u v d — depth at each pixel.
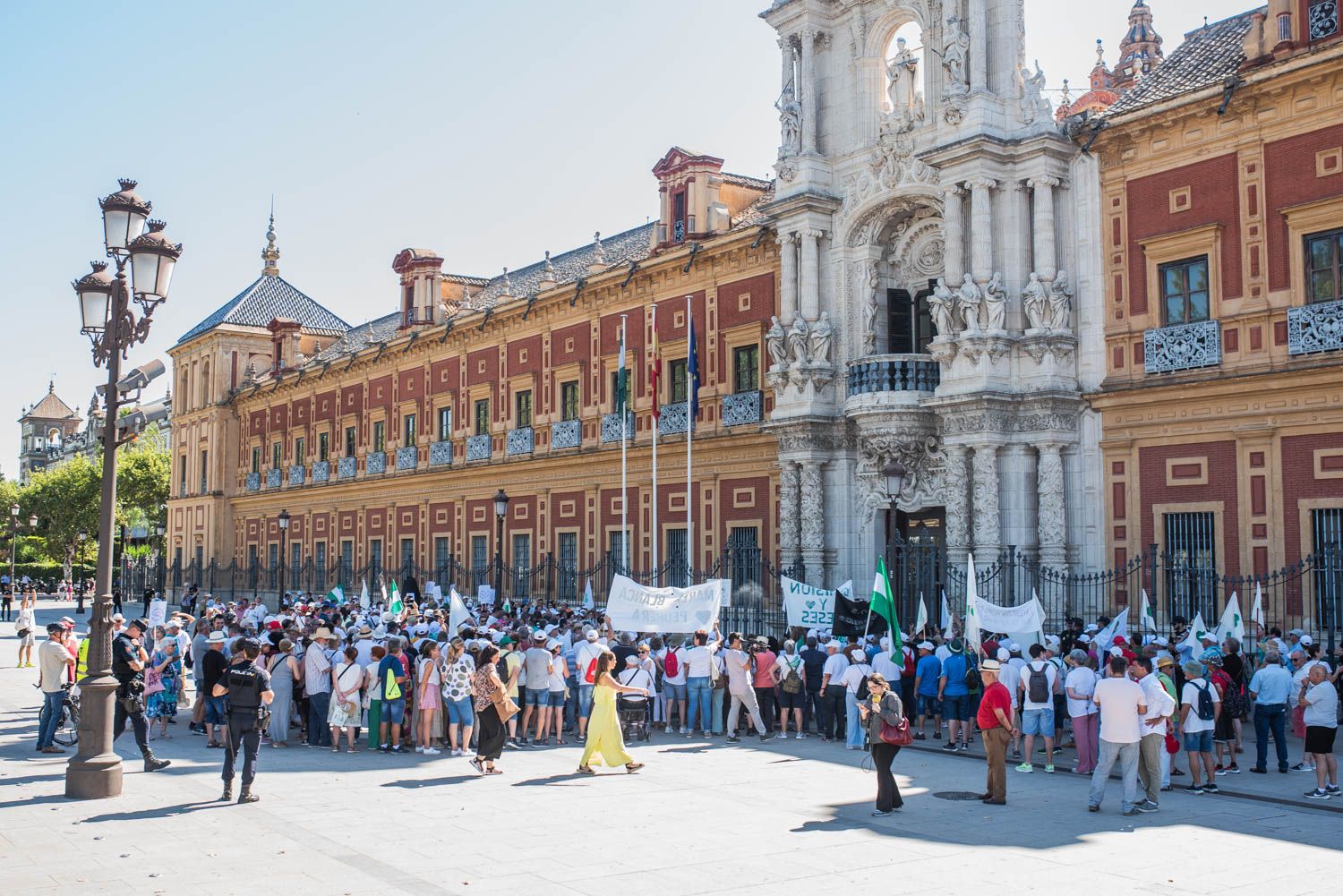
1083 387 26.25
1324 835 13.26
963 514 26.62
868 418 28.78
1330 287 22.56
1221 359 23.98
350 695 19.31
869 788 16.22
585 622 24.69
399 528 53.62
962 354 26.56
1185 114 24.64
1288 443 22.98
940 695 20.00
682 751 19.77
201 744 20.17
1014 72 27.02
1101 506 25.97
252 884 10.80
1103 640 20.92
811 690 21.42
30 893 10.42
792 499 31.20
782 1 31.94
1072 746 20.22
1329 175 22.55
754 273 34.72
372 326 67.19
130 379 15.64
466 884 10.88
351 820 13.78
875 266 30.58
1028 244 26.84
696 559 36.25
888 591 20.66
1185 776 17.30
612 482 40.22
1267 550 23.14
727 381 35.47
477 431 48.22
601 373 40.97
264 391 66.44
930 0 28.95
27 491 101.19
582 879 11.11
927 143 28.80
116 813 14.01
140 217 15.70
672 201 38.28
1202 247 24.44
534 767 17.89
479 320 47.06
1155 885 11.00
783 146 31.73
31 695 26.81
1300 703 16.05
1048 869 11.59
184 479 75.50
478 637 20.56
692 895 10.58
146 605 37.91
